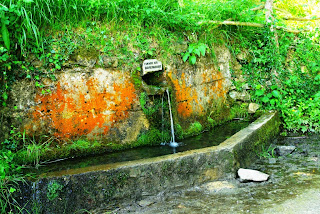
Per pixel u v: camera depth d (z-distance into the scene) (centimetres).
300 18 697
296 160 423
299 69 683
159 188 333
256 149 443
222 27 620
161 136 441
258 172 362
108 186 313
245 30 658
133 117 428
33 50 364
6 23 336
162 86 444
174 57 475
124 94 421
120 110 419
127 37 425
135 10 432
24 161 353
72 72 388
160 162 333
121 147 415
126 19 437
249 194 321
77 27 397
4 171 302
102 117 407
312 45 734
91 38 401
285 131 573
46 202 293
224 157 363
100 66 404
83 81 395
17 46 360
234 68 638
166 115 447
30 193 293
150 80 456
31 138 369
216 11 582
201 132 504
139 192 325
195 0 579
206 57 545
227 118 586
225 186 344
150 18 456
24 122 364
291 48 725
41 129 374
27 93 365
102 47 408
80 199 303
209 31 562
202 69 533
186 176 346
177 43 486
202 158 354
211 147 372
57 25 382
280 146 468
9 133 357
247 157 409
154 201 317
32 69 363
